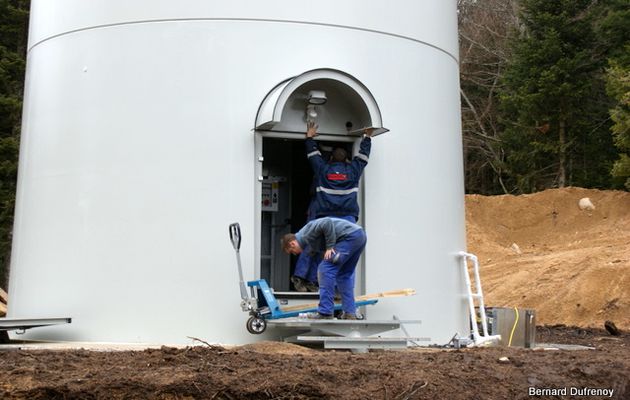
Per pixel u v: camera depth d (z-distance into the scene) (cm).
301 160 1226
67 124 1059
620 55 3316
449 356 829
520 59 3531
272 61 1030
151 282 998
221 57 1024
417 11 1123
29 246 1080
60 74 1080
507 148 3725
